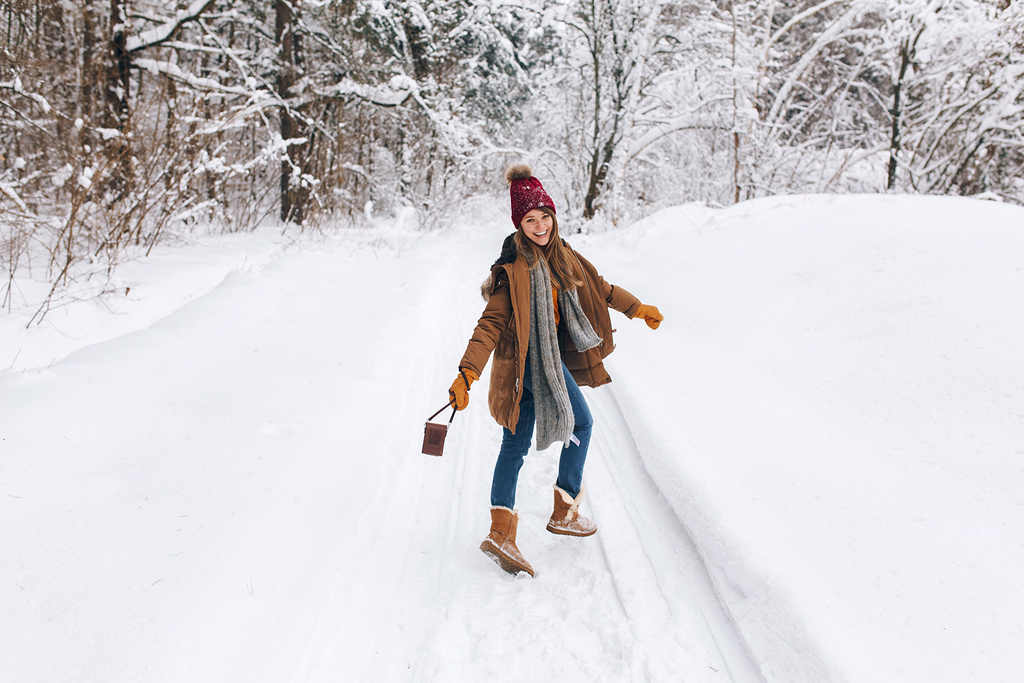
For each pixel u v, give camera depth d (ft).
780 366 12.70
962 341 10.80
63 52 28.17
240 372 13.58
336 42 49.03
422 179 63.41
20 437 9.62
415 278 24.25
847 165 41.63
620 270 25.07
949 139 38.65
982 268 12.60
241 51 47.14
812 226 18.22
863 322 12.88
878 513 7.88
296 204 42.27
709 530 8.32
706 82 48.85
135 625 6.20
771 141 46.39
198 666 5.88
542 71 55.62
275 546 7.70
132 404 11.37
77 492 8.41
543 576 8.42
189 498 8.45
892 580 6.83
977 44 35.53
